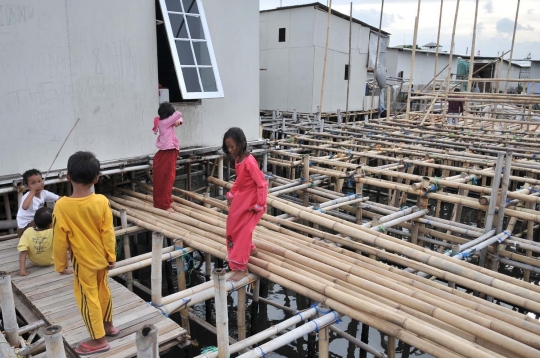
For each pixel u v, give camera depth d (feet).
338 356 18.21
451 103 51.24
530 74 94.07
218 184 25.32
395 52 79.56
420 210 20.40
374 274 13.43
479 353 9.34
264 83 58.95
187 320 16.99
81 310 10.37
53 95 19.30
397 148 32.86
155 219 19.08
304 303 21.85
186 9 23.11
